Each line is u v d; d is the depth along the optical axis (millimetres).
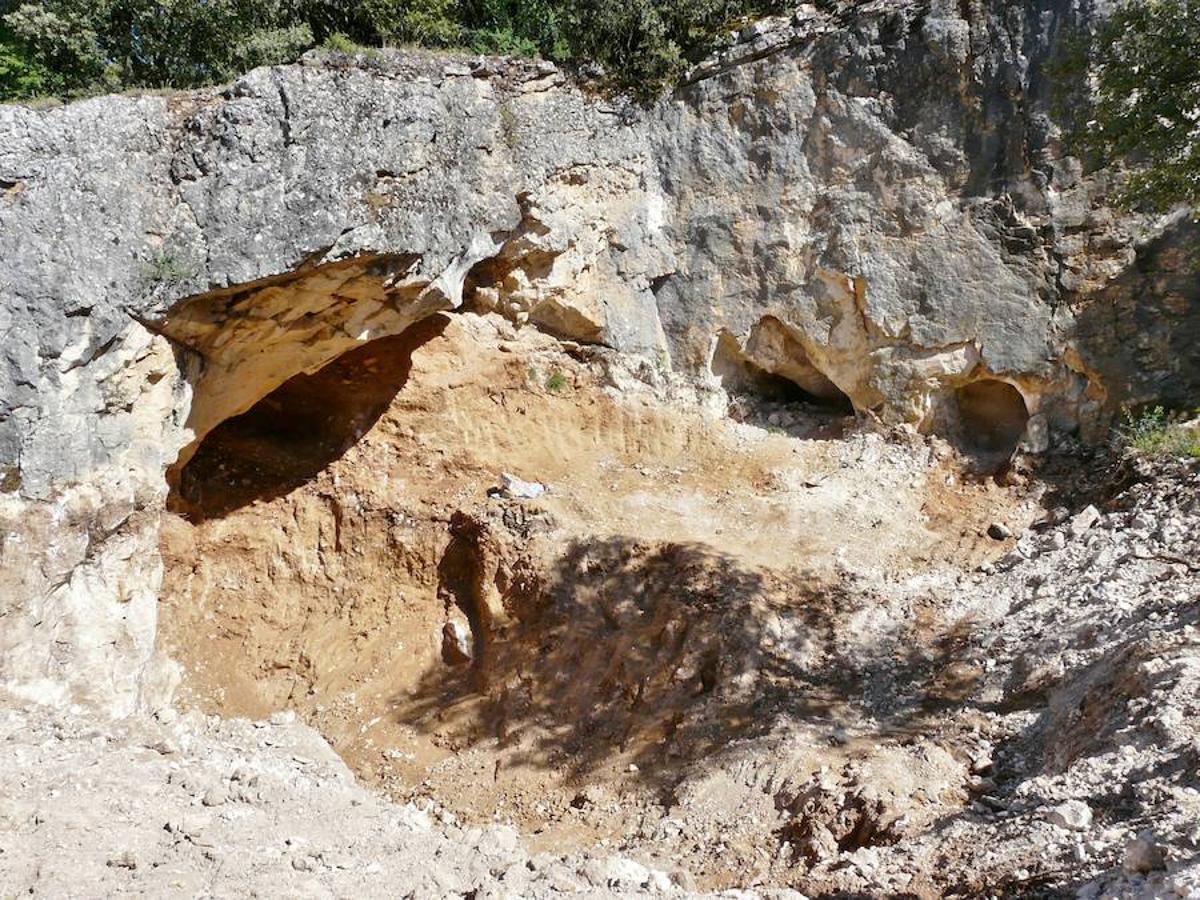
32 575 11328
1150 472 14266
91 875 7719
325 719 13969
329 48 13586
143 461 12555
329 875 7941
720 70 17344
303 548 15414
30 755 10164
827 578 14266
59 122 11320
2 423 11086
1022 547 14531
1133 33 12055
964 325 16203
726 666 12977
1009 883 7367
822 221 16953
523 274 16875
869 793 10062
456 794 12727
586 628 13977
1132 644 10445
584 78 17188
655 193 17719
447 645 14586
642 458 17047
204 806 9555
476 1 17812
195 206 12102
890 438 16875
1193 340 15125
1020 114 15688
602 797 12156
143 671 12781
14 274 11031
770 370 18062
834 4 16875
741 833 10602
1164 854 6465
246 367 13984
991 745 10766
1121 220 15305
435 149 13953
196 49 15508
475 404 16781
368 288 13727
